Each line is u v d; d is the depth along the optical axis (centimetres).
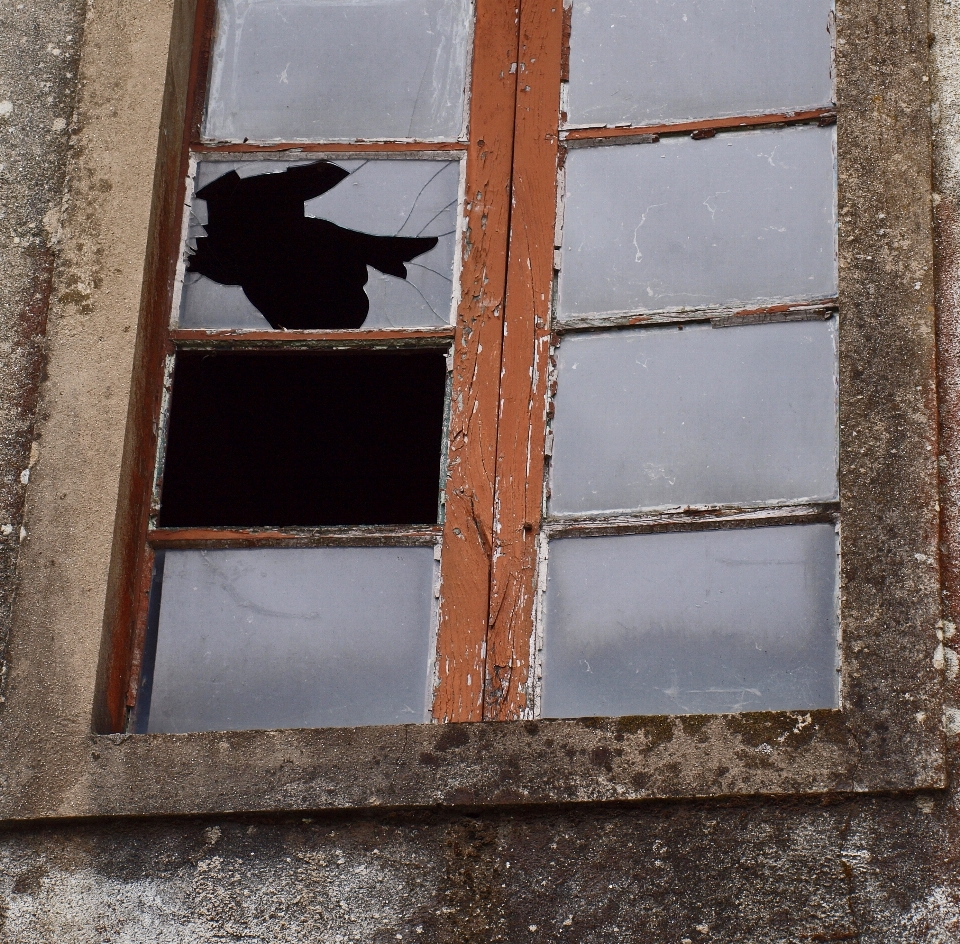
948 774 529
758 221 653
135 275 648
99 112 682
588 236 663
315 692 604
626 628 594
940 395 586
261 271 683
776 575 591
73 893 553
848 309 607
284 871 548
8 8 710
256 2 737
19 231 663
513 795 544
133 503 627
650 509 610
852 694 543
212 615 620
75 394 628
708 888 527
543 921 530
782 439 611
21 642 589
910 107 638
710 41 696
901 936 512
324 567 624
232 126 713
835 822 529
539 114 693
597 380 635
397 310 668
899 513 570
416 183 692
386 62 721
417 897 540
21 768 568
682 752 541
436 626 605
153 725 604
